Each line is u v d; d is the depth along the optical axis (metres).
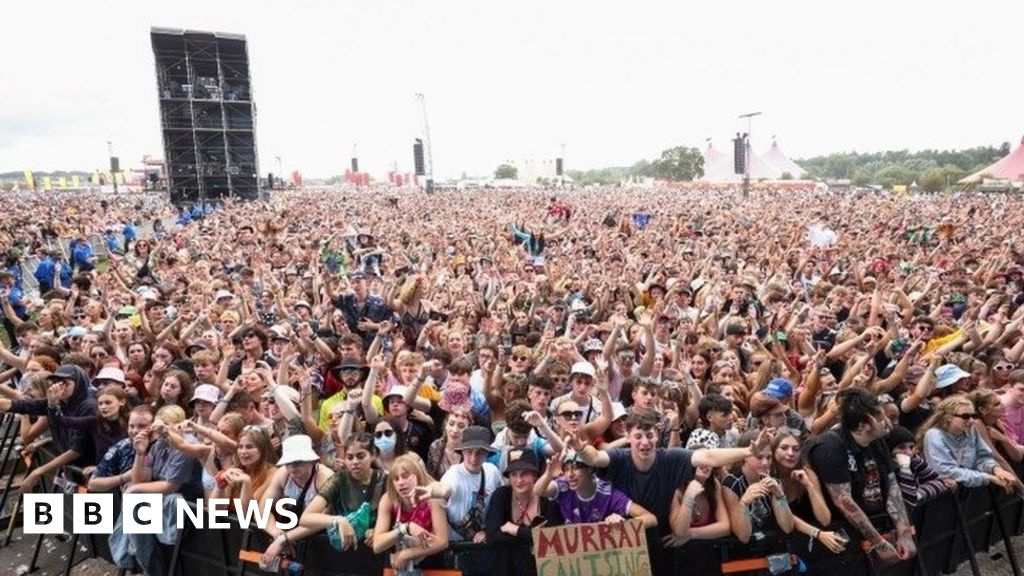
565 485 4.95
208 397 6.59
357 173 120.69
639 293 13.24
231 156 41.03
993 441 6.59
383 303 12.25
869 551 5.29
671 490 4.90
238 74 39.97
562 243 25.17
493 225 33.94
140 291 13.37
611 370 8.11
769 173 90.81
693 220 35.03
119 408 6.59
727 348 8.69
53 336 10.06
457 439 5.88
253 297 13.55
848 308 12.51
